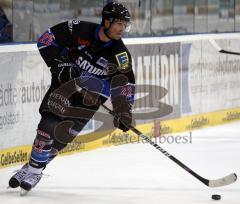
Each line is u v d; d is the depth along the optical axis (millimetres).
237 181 11078
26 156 12781
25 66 12609
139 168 12172
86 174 11594
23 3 13422
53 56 9516
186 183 10930
